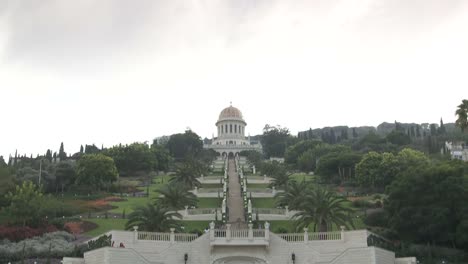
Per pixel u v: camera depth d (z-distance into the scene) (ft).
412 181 210.59
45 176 369.09
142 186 392.68
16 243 197.26
